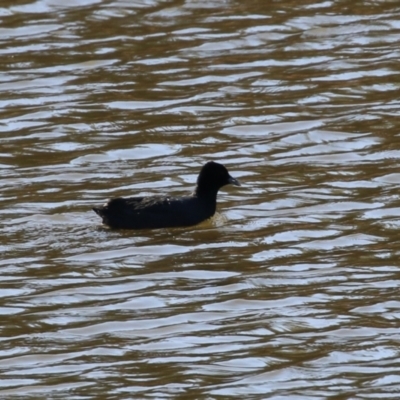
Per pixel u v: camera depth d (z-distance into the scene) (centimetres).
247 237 2497
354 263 2345
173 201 2566
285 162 2950
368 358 1933
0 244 2441
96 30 3875
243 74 3538
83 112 3281
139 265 2352
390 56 3653
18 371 1903
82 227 2541
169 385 1842
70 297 2195
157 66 3603
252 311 2130
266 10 4009
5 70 3581
